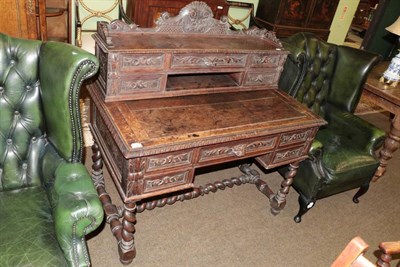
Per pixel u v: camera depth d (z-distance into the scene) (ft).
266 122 5.29
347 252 2.58
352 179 7.14
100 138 5.57
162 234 6.22
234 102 5.69
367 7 25.04
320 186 6.73
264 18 13.30
